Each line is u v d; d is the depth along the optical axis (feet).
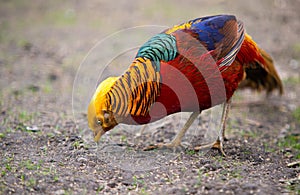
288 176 33.01
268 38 73.97
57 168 32.73
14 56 65.36
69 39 72.18
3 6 90.74
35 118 43.96
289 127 46.57
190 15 81.46
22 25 79.66
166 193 28.96
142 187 30.48
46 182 30.37
